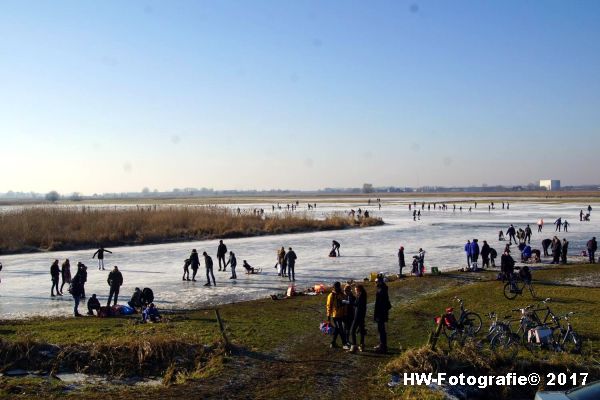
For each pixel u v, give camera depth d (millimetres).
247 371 14359
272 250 50938
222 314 22344
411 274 33375
